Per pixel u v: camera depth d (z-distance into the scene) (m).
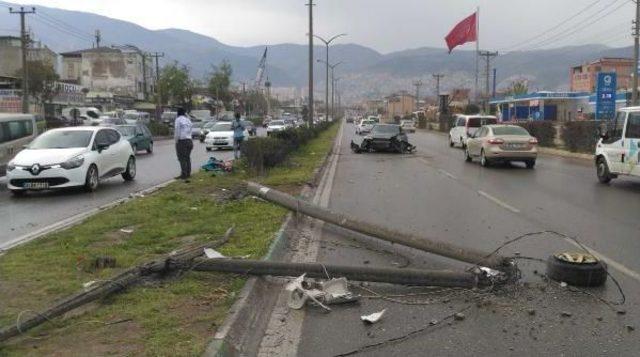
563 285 6.99
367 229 9.37
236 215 11.26
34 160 15.98
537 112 77.31
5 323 5.56
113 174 18.23
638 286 7.00
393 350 5.30
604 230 10.41
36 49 77.56
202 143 47.78
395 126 34.12
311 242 9.57
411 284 6.96
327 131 67.75
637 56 38.84
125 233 9.78
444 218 11.68
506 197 14.78
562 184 17.83
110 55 99.56
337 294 6.57
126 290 6.52
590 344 5.36
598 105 33.69
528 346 5.34
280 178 17.94
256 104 134.25
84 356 4.82
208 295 6.34
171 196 13.88
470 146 26.30
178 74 95.00
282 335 5.71
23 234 10.62
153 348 4.93
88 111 63.22
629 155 16.81
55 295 6.43
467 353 5.21
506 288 6.89
